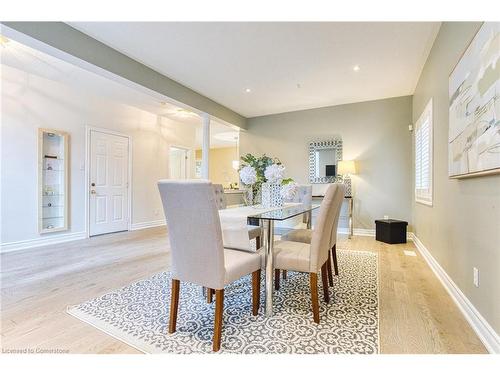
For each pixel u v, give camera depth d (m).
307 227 3.22
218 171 11.02
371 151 4.85
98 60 2.85
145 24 2.57
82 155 4.57
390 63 3.35
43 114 4.01
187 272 1.59
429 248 3.14
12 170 3.68
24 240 3.80
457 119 2.01
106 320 1.80
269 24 2.55
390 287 2.37
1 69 3.56
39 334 1.64
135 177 5.59
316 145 5.30
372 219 4.84
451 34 2.25
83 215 4.59
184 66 3.47
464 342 1.54
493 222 1.49
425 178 3.37
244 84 4.09
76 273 2.77
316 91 4.38
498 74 1.35
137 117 5.62
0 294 2.23
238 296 2.23
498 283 1.43
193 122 6.76
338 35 2.73
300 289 2.35
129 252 3.64
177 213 1.55
